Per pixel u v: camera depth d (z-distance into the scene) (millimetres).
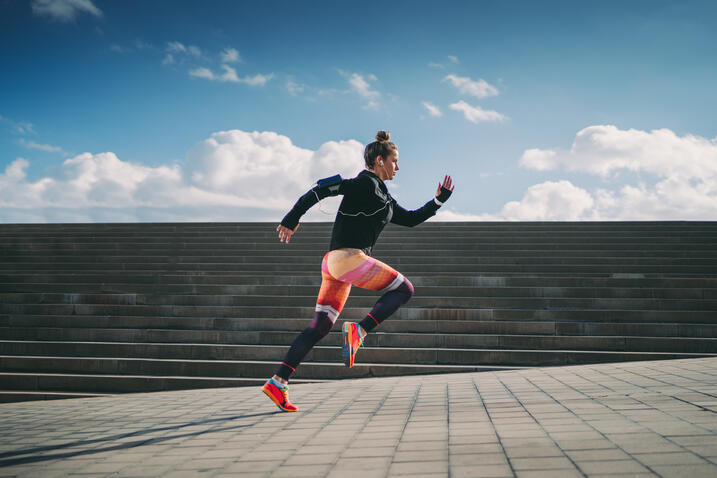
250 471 2061
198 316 7488
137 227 12883
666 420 2529
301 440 2619
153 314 7551
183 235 12258
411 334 6617
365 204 3137
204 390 5422
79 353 6582
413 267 9703
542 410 3062
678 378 4082
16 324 7402
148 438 2893
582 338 6359
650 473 1703
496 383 4531
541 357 6078
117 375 6180
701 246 10156
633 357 5957
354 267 3119
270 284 8961
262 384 5879
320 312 3426
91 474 2146
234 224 12812
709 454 1882
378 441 2488
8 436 3193
